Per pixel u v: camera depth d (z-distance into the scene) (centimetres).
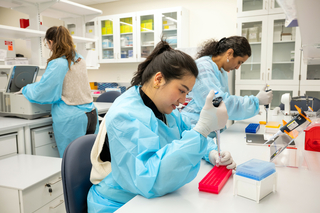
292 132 90
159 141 76
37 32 253
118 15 449
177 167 65
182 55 72
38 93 191
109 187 79
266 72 351
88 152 94
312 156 100
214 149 100
